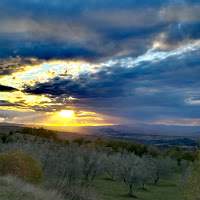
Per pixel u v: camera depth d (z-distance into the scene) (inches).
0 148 1569.9
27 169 702.5
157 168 2049.7
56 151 1454.2
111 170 1881.2
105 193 1221.1
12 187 487.8
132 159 1636.3
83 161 1384.1
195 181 508.7
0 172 676.7
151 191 1546.5
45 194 494.0
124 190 1435.8
